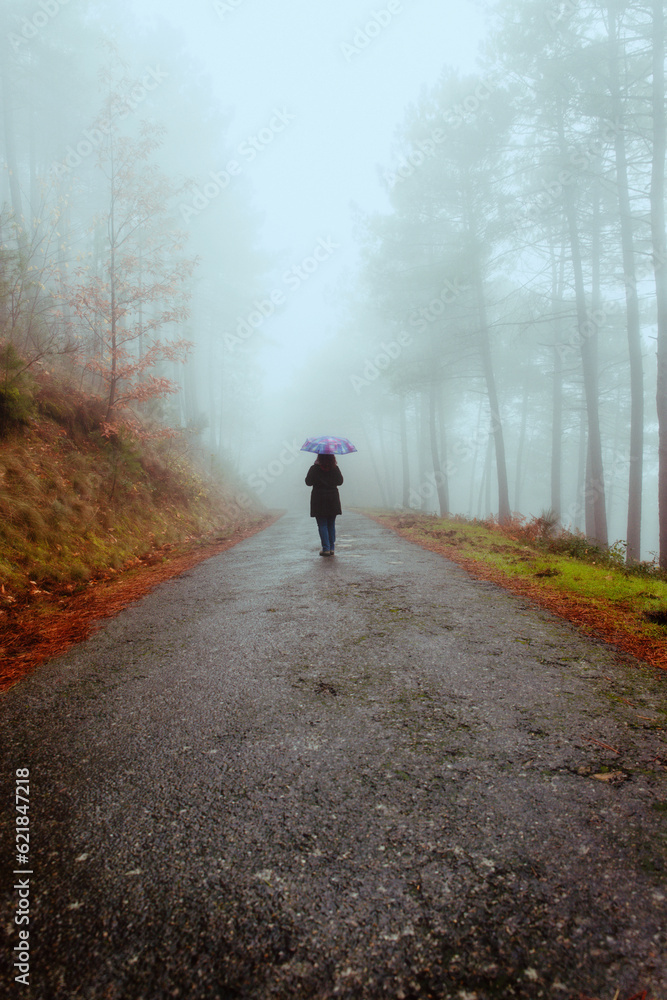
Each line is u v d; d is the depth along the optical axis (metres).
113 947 1.30
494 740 2.29
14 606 5.12
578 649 3.47
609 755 2.13
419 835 1.67
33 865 1.60
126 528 9.10
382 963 1.23
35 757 2.29
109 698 2.93
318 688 2.94
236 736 2.41
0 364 7.94
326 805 1.85
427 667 3.21
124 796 1.96
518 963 1.22
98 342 11.20
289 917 1.38
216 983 1.20
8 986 1.20
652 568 7.16
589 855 1.55
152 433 13.38
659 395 12.66
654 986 1.15
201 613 4.83
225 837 1.71
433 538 10.62
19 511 6.65
